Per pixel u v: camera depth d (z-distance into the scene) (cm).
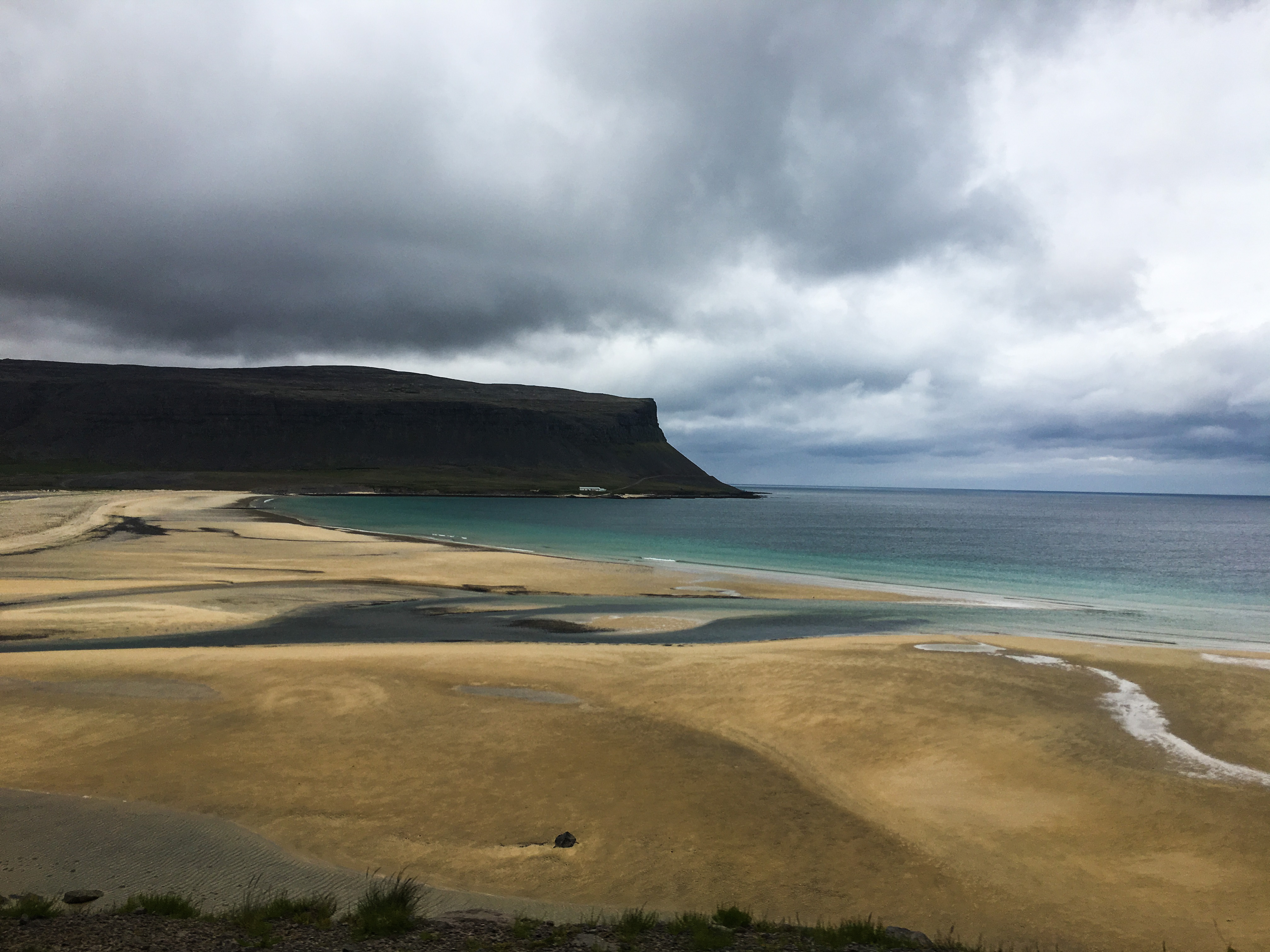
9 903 895
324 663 2138
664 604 3825
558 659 2289
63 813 1185
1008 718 1825
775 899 1025
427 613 3388
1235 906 1035
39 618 2845
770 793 1372
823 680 2108
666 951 816
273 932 823
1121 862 1160
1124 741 1698
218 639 2706
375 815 1225
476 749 1525
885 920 988
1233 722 1856
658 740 1620
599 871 1075
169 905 889
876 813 1316
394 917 862
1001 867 1137
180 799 1254
